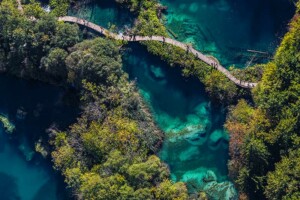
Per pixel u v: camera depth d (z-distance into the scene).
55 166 64.75
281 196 57.03
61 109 66.62
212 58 66.31
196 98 67.12
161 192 60.66
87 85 62.12
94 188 59.00
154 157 63.53
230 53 67.25
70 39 63.03
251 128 60.31
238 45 67.19
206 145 67.06
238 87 65.50
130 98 63.78
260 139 59.25
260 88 61.12
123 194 58.53
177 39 67.56
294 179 56.03
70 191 67.12
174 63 66.62
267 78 60.34
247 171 60.78
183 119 67.50
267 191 58.59
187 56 66.19
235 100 65.81
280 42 66.12
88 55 61.44
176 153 67.19
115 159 59.62
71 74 62.78
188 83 67.12
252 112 63.38
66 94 66.69
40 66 63.88
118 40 67.00
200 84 66.88
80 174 61.19
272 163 59.75
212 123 66.81
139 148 62.94
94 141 60.84
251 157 60.09
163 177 62.94
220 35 67.50
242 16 67.25
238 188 63.75
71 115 66.19
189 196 65.31
